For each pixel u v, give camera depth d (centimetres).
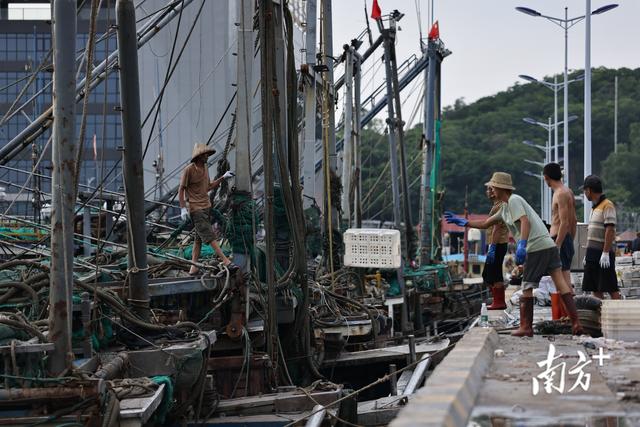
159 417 1533
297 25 4612
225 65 4512
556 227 1944
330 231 3130
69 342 1386
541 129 17525
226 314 2167
